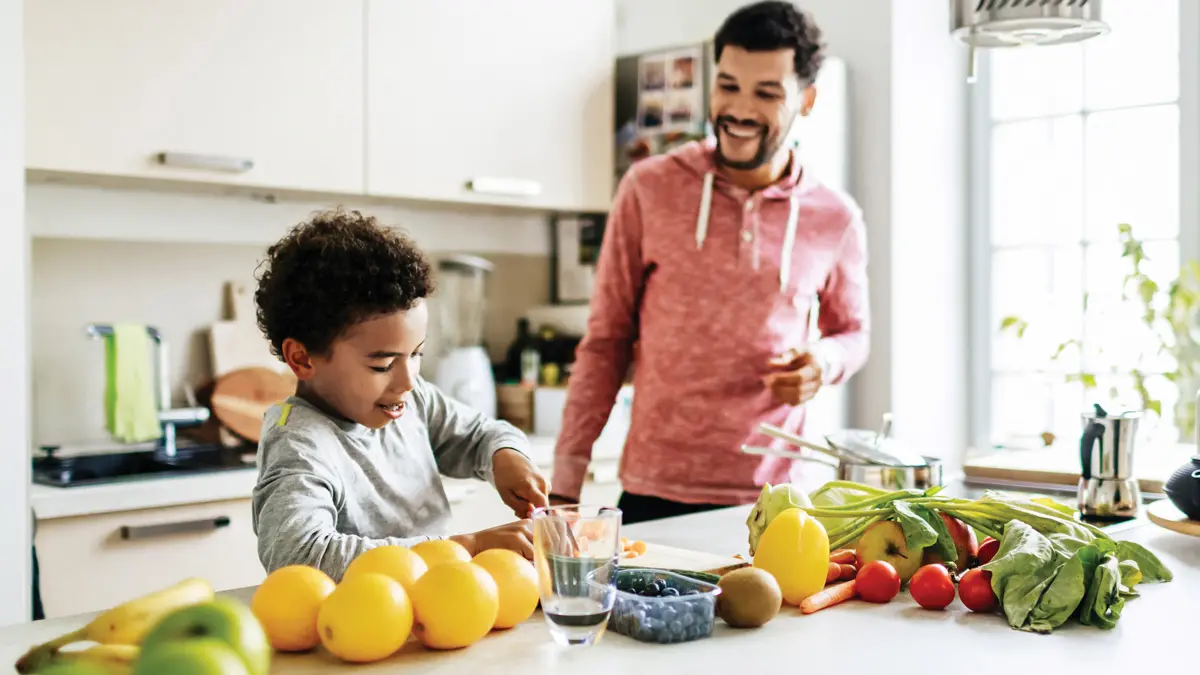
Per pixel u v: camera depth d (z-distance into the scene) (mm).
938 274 3387
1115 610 1128
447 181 3035
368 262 1337
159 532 2400
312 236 1389
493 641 1084
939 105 3365
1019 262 3436
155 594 1001
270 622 1024
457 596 1026
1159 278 3158
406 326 1365
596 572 1053
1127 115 3197
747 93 2115
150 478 2430
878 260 3244
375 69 2896
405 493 1561
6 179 2172
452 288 3465
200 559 2482
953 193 3438
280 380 2969
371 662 1012
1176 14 3076
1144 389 3041
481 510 2920
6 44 2168
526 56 3178
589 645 1063
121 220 2875
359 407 1395
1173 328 2990
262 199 3102
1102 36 1869
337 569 1194
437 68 3006
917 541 1264
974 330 3508
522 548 1263
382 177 2920
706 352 2180
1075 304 3326
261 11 2705
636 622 1084
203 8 2619
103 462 2672
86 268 2832
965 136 3484
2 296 2160
